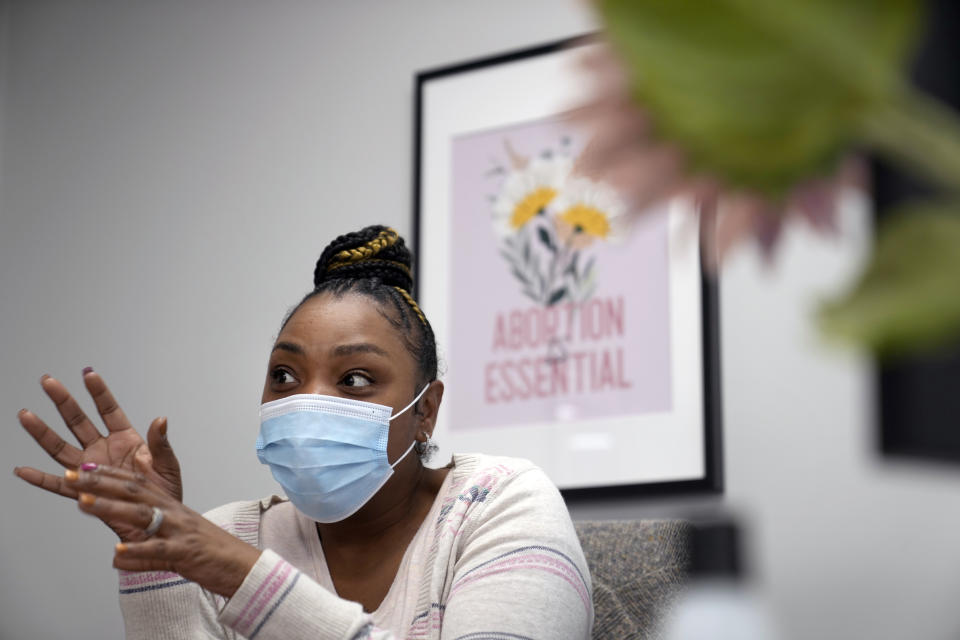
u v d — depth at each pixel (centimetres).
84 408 274
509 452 221
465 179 239
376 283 161
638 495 207
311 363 153
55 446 136
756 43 24
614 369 215
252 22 278
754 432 200
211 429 258
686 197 27
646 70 25
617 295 218
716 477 200
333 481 147
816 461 193
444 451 227
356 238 168
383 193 251
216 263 268
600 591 160
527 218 231
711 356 204
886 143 24
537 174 232
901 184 26
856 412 192
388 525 154
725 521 56
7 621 269
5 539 275
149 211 279
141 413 267
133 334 273
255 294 261
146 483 118
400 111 254
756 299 204
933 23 32
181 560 117
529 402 222
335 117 262
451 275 236
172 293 271
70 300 283
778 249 27
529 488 147
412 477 156
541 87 235
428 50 254
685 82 24
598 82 26
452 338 233
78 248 286
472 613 132
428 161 244
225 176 272
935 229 23
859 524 187
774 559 191
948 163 23
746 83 24
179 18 288
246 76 275
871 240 25
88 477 114
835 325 23
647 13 24
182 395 263
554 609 133
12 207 297
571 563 139
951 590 177
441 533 145
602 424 214
